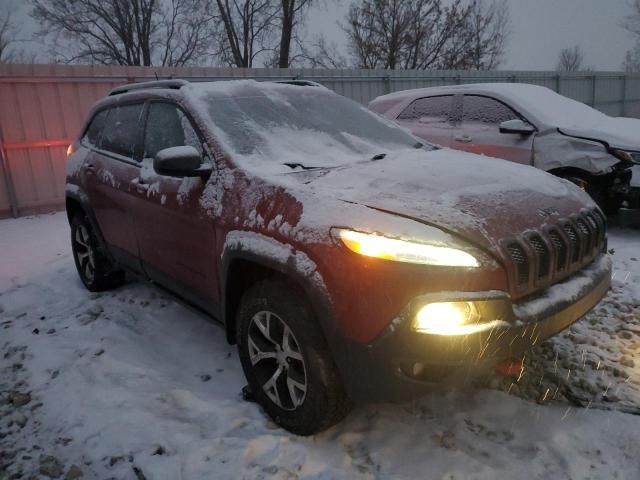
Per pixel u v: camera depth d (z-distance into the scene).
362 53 25.12
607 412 2.65
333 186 2.62
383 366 2.15
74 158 4.67
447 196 2.52
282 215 2.49
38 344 3.72
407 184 2.67
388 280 2.12
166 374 3.23
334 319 2.21
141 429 2.69
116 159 4.02
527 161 6.08
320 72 12.20
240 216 2.68
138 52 23.92
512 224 2.39
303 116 3.58
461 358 2.10
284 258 2.38
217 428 2.67
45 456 2.56
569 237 2.55
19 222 8.08
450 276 2.12
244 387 2.93
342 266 2.20
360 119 3.89
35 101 8.38
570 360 3.15
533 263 2.31
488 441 2.49
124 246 3.96
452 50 25.73
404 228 2.23
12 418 2.88
